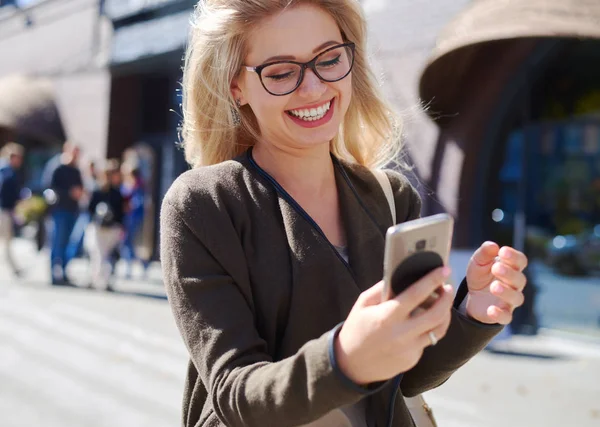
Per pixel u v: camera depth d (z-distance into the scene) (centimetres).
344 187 132
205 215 116
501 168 660
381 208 136
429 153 675
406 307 88
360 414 120
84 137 1195
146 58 1044
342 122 149
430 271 94
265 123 126
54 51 1273
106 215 843
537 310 645
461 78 630
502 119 647
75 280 923
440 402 433
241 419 100
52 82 1272
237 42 126
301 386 93
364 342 89
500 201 662
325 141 127
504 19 527
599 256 615
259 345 109
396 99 710
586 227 620
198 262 114
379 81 150
